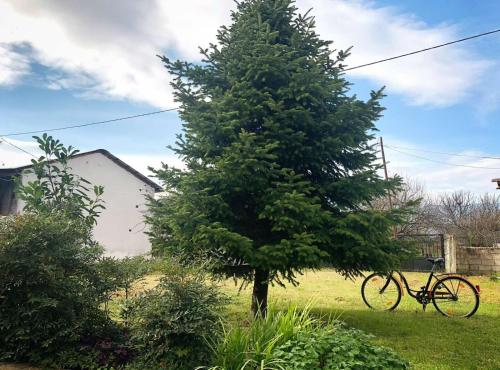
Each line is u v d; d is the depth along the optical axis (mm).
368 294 8141
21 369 3584
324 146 5680
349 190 5809
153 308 3564
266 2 6527
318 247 5523
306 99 5840
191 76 6387
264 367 3266
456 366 4316
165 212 6105
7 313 3787
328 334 3695
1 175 16812
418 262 16328
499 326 6406
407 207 5980
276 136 5688
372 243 5484
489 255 14992
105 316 4129
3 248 3736
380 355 3389
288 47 6125
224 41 6641
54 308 3814
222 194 5602
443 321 6746
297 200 5098
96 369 3572
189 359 3504
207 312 3607
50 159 5188
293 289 10273
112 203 20406
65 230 4023
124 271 4188
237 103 5656
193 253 5137
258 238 5801
